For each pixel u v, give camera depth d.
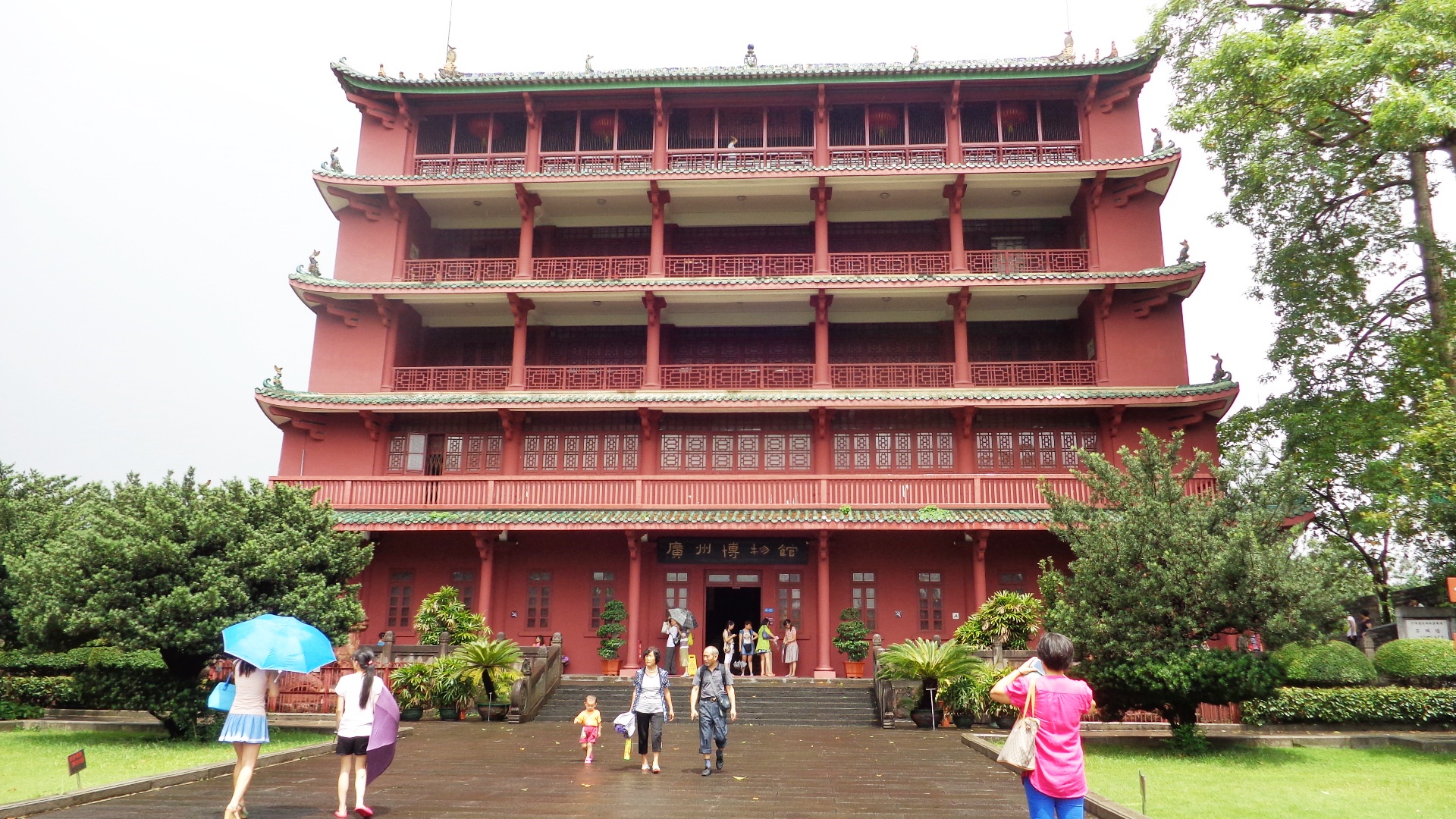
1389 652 23.81
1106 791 14.05
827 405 30.83
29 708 24.03
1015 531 29.97
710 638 34.53
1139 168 31.56
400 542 31.89
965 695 21.77
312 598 18.92
